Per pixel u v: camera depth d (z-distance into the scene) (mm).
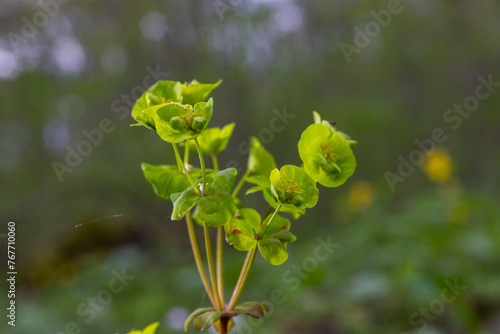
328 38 1614
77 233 1170
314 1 1561
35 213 1268
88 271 1004
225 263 970
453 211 1146
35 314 792
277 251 287
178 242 1248
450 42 1974
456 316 703
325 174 286
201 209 276
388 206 1587
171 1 1407
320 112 1618
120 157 1408
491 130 1997
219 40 1387
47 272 1063
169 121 276
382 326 700
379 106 1778
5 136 1425
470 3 1995
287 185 283
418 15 1954
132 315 818
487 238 989
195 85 299
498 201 1490
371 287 744
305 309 732
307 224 1532
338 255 1021
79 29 1423
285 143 1525
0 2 1297
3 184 1399
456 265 865
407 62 1917
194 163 1230
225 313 288
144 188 1367
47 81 1387
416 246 992
